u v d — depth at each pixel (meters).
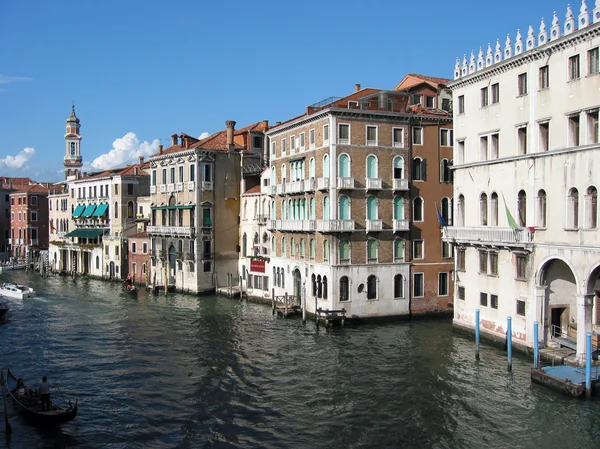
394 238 38.75
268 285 46.59
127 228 63.59
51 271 74.81
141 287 57.94
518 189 28.33
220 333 35.56
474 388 24.36
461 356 29.05
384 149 38.41
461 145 33.00
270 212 46.75
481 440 19.73
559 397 22.73
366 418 21.83
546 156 26.53
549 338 27.42
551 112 26.36
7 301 49.19
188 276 52.72
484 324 31.36
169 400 24.11
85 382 26.48
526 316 27.89
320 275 38.38
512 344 28.91
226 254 52.84
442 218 38.66
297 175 42.06
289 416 22.22
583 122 24.66
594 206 24.23
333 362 28.83
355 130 37.56
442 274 40.41
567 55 25.48
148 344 33.16
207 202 51.78
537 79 27.11
